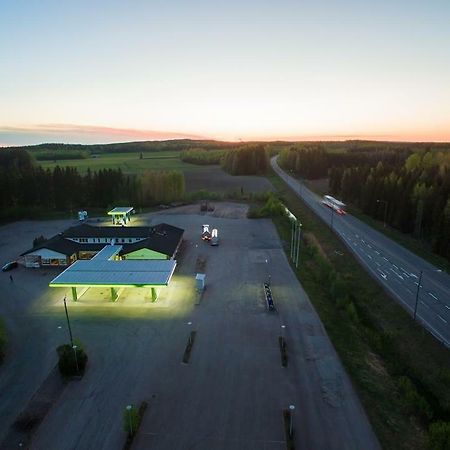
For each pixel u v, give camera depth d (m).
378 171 114.12
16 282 55.12
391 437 26.88
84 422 28.20
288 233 80.38
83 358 34.34
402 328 42.94
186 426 27.84
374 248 71.44
